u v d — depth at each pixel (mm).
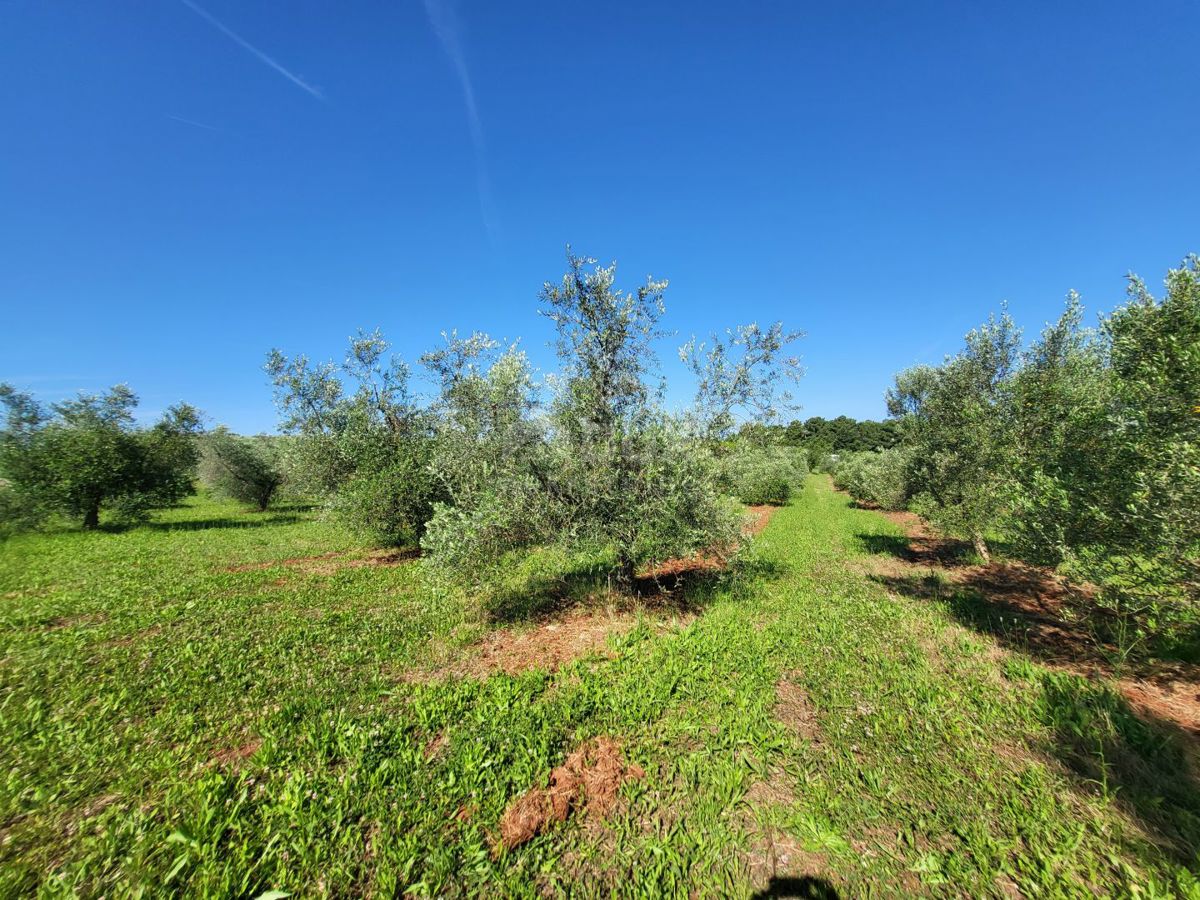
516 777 3914
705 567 11312
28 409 20109
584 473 7590
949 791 3828
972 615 8094
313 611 8922
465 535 7152
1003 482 7230
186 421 24094
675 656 6289
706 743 4449
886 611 8281
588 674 5898
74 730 4750
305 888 3008
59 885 2975
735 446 9234
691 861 3219
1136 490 5066
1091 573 5430
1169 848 3238
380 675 6094
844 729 4680
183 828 3359
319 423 16781
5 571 12297
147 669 6215
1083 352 8391
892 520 21734
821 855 3273
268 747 4371
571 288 7875
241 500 29406
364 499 13164
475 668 6309
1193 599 4973
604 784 3934
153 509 22797
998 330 10508
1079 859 3152
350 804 3684
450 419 9906
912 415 12891
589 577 9859
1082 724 4645
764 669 5922
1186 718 4938
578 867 3197
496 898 2967
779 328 8844
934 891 2988
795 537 16797
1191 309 5211
